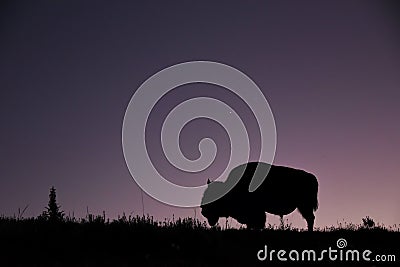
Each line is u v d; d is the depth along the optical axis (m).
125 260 15.59
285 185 26.78
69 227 18.14
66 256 15.72
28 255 15.55
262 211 26.75
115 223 18.12
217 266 15.42
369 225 22.44
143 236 17.17
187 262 15.52
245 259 16.64
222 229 20.28
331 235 20.12
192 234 17.41
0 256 15.28
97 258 15.67
